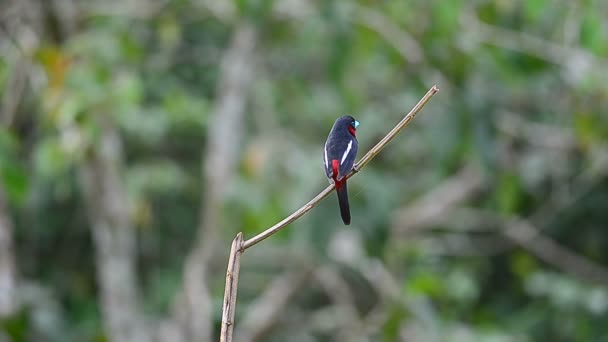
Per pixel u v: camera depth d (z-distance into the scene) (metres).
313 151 14.03
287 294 14.45
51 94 11.04
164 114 13.91
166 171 14.81
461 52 12.16
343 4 12.27
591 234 15.11
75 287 16.16
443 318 13.89
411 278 13.02
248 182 13.09
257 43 13.56
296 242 12.26
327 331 16.56
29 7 12.60
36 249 16.06
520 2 12.37
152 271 16.14
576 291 14.33
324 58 14.21
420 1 12.41
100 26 12.75
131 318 13.47
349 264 13.67
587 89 11.96
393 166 15.45
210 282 14.13
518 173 13.83
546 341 14.80
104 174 13.07
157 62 14.53
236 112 13.59
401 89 14.28
